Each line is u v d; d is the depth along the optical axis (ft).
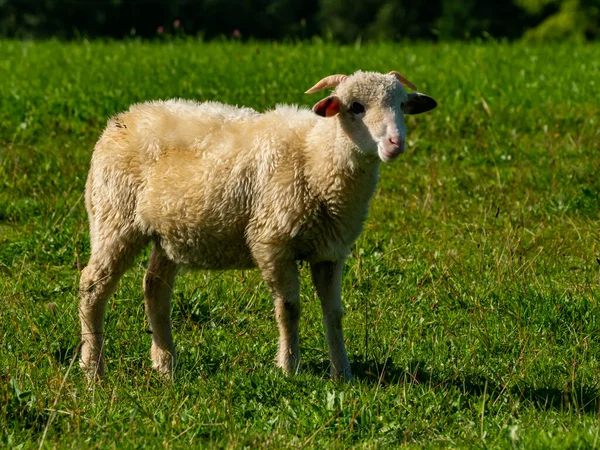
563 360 37.83
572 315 41.68
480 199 58.59
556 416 32.22
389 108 33.96
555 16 215.31
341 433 30.89
